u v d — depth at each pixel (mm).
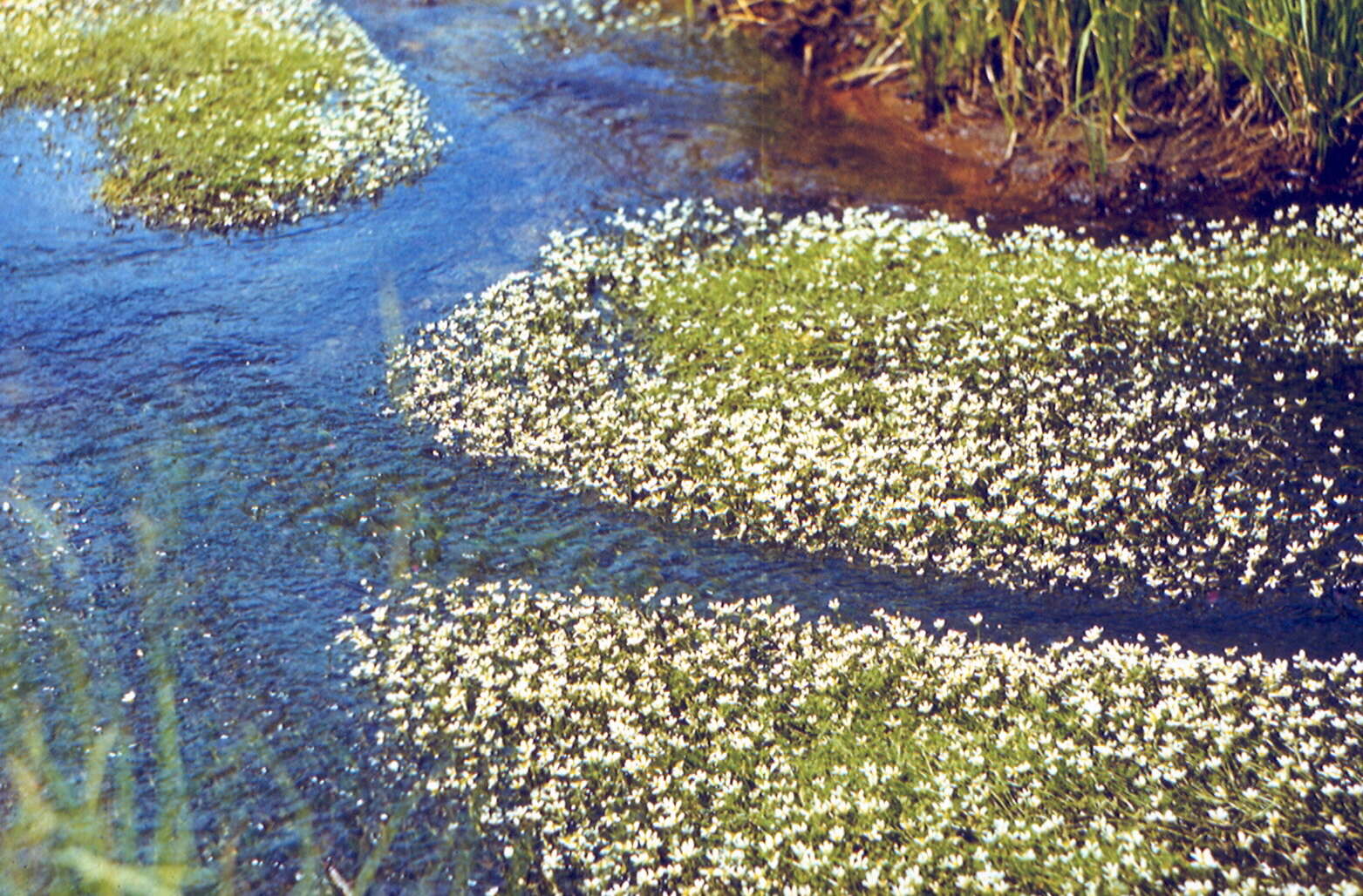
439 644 5043
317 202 8008
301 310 7094
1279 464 5836
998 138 8445
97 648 5031
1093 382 6359
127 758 4559
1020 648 5012
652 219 7891
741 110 9125
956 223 7758
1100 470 5824
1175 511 5629
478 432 6227
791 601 5293
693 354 6730
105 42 9625
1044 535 5539
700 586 5379
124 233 7723
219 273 7395
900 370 6496
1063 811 4266
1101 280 7059
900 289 7121
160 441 6141
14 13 9953
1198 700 4676
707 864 4191
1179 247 7406
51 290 7195
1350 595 5191
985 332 6730
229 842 4266
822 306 7020
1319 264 7035
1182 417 6113
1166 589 5281
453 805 4418
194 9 10352
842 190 8195
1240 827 4164
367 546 5566
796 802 4379
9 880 4090
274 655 5012
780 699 4797
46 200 7988
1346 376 6316
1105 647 4922
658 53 9914
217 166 8227
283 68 9352
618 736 4637
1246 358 6473
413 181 8273
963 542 5547
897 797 4359
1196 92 8195
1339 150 7848
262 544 5559
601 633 5121
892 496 5773
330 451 6105
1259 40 7738
